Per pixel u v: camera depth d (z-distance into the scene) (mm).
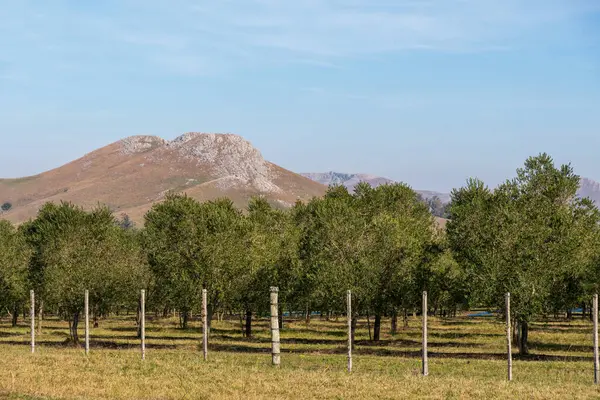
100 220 91062
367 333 80000
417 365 43031
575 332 77125
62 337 72438
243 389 29719
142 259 82812
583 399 27828
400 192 95938
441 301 74188
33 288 79438
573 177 73125
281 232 88188
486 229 58406
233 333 83125
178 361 39469
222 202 89312
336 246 65688
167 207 88312
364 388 30016
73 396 27500
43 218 105562
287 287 78000
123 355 44031
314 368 39250
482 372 39281
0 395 27000
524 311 51656
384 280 66938
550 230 55875
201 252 69375
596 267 59531
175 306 72312
